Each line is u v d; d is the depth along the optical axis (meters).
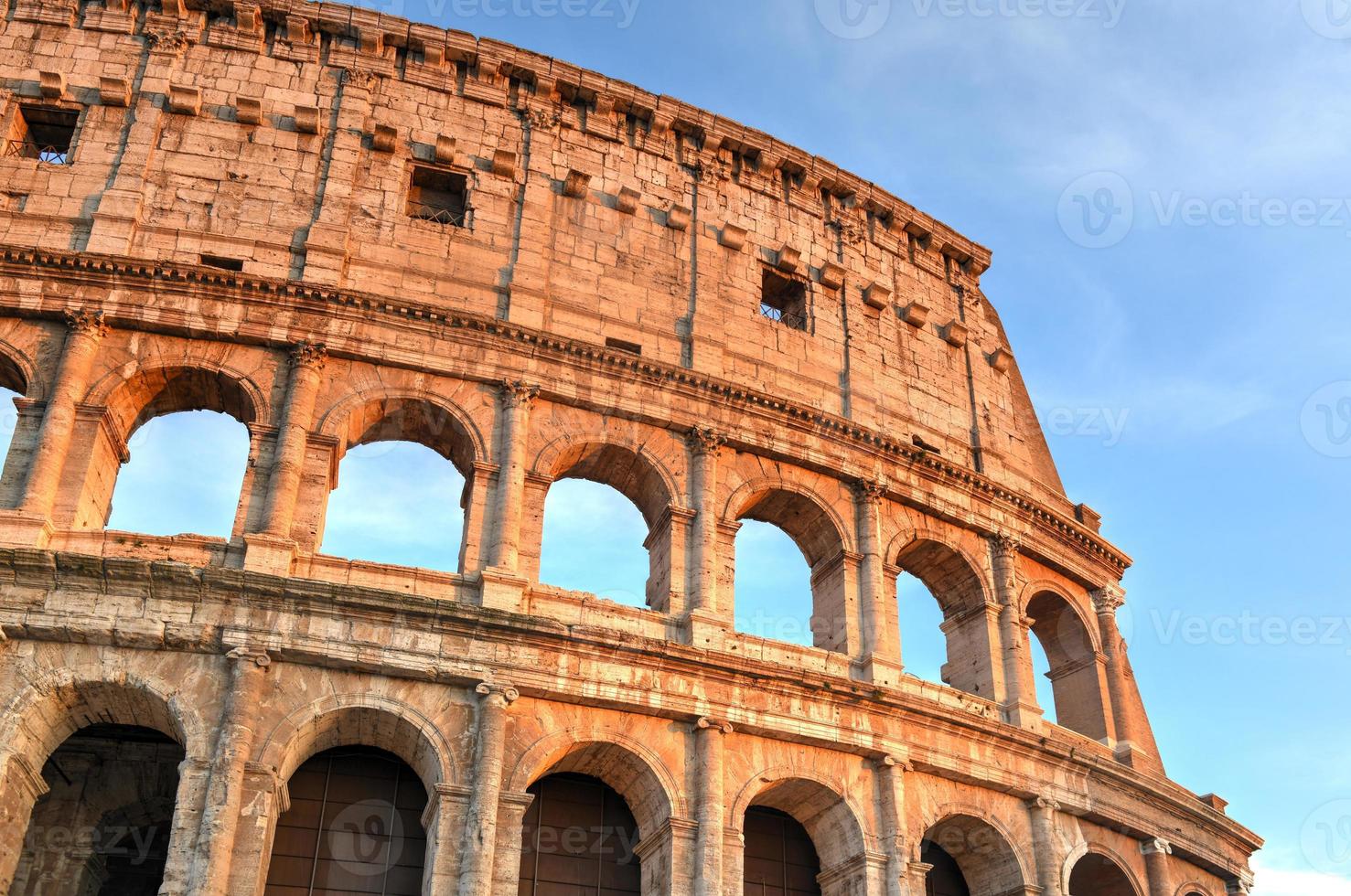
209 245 45.44
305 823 38.44
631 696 39.69
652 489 46.66
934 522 51.00
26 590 36.22
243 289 43.66
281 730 36.19
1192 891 50.75
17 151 47.16
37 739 35.97
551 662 39.31
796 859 43.84
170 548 38.97
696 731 40.50
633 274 50.56
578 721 39.38
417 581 40.44
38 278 42.62
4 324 42.19
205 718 35.78
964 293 60.06
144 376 42.38
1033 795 45.62
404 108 50.66
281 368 43.41
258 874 34.03
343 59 50.84
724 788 40.00
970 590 51.25
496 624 38.78
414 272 46.94
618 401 46.22
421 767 38.69
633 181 52.88
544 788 41.38
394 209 48.09
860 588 47.50
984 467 54.78
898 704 43.38
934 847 47.12
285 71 50.00
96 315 42.25
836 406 51.94
